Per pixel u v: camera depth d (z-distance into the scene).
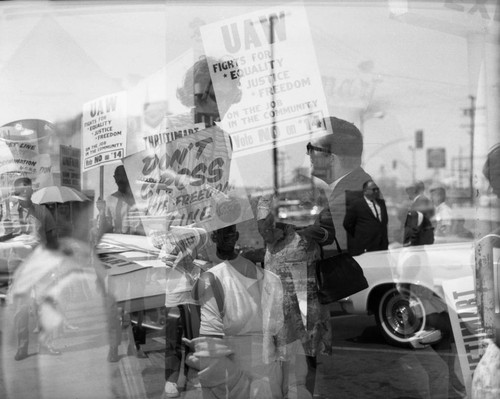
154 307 2.46
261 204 2.39
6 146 2.42
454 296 2.28
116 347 2.43
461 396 2.21
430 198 2.27
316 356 2.39
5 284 2.46
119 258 2.46
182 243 2.46
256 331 2.44
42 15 2.36
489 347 2.08
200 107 2.38
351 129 2.31
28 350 2.41
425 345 2.29
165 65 2.38
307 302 2.43
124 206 2.47
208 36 2.34
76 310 2.45
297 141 2.35
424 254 2.31
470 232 2.23
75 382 2.39
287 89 2.32
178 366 2.42
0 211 2.46
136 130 2.44
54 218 2.47
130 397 2.40
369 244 2.38
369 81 2.27
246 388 2.41
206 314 2.44
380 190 2.35
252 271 2.44
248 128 2.36
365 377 2.31
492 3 2.06
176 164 2.43
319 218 2.40
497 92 2.09
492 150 2.10
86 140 2.45
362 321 2.40
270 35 2.30
